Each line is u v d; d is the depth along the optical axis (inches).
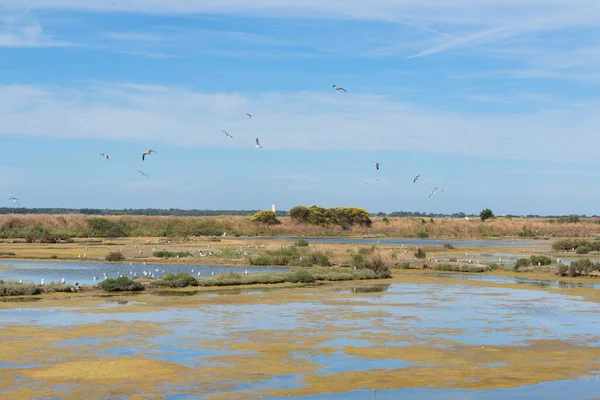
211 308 1536.7
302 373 964.6
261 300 1686.8
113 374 940.0
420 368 1000.9
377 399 850.8
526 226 6491.1
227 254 3004.4
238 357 1049.5
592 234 6210.6
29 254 3058.6
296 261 2721.5
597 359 1069.1
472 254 3464.6
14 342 1122.0
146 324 1310.3
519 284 2137.1
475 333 1264.8
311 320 1382.9
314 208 6254.9
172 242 4224.9
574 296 1825.8
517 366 1020.5
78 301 1630.2
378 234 5959.6
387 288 1998.0
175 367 983.0
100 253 3169.3
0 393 845.2
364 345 1147.3
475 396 869.2
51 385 884.0
